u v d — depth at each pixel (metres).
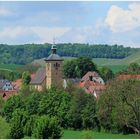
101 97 159.88
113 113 158.38
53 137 124.38
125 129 171.75
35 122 129.00
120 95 147.75
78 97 197.62
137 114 144.38
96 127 187.88
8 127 132.25
